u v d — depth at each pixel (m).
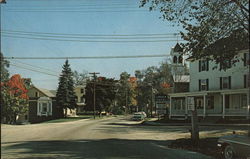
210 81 46.88
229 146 12.23
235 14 17.09
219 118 42.44
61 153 14.62
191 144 17.66
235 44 17.53
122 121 57.03
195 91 49.25
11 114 60.19
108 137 23.88
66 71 76.50
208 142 18.50
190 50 17.64
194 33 17.23
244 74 41.22
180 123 43.44
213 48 17.59
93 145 18.17
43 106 75.50
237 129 29.62
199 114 46.50
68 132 29.06
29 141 20.59
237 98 43.31
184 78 58.59
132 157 13.51
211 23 16.91
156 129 33.88
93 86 78.81
